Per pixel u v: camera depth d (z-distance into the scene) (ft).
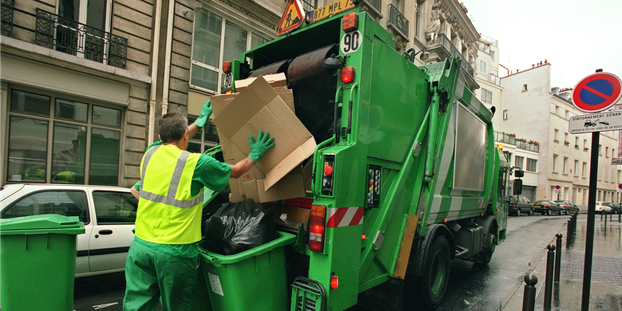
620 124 12.65
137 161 30.91
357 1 9.64
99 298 14.23
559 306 15.07
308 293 8.14
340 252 8.38
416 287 12.92
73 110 27.76
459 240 18.16
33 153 25.86
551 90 138.51
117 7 29.45
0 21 23.90
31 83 24.94
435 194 13.56
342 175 8.43
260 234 8.43
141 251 7.42
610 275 20.71
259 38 41.34
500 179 24.70
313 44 12.48
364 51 9.22
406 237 11.46
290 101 9.43
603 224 65.21
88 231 14.28
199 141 35.58
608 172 165.89
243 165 8.36
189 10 33.63
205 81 35.91
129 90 30.25
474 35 97.60
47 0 25.93
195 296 9.14
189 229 7.54
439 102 13.57
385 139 10.37
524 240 36.70
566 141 136.77
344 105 9.16
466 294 16.57
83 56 27.73
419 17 71.56
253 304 8.02
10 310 8.13
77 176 28.07
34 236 8.33
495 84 128.36
